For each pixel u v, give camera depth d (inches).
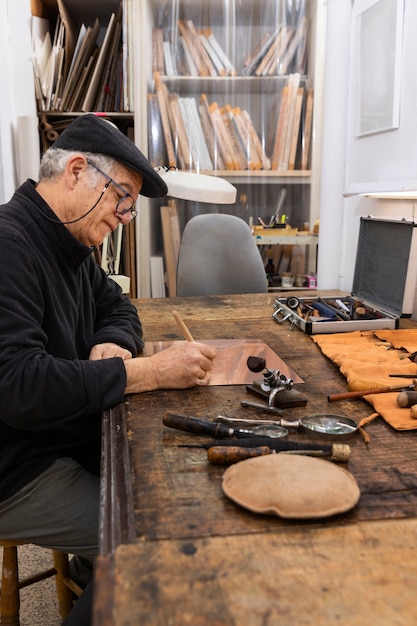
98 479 48.0
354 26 86.1
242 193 130.5
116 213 49.2
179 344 49.7
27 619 63.4
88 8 125.8
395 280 72.4
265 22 123.6
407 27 70.5
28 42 118.2
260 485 29.7
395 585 23.4
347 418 40.4
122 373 44.9
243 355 58.0
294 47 124.3
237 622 21.3
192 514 28.8
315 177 127.0
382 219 76.4
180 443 37.5
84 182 46.9
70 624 42.8
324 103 93.2
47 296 46.8
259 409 43.3
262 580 23.6
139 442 37.6
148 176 48.7
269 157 128.3
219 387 48.6
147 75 121.3
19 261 42.9
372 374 50.0
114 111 123.6
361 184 81.4
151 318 77.0
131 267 124.9
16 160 121.8
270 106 126.9
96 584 23.5
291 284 128.6
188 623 21.2
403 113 72.6
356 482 31.7
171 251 127.0
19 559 74.4
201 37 123.3
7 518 46.5
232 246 99.7
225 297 92.0
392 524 27.9
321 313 74.9
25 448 45.8
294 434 38.9
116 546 26.0
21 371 40.3
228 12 122.3
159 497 30.5
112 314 63.0
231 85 125.6
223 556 25.3
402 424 39.5
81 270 57.6
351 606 22.2
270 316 77.5
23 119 114.3
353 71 87.7
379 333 63.4
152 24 121.9
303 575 24.0
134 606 22.1
